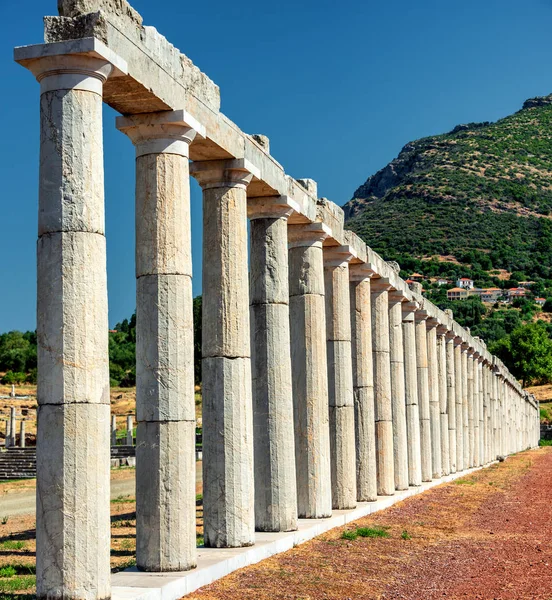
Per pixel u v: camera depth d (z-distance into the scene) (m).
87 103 15.93
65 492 15.18
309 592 18.67
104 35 15.98
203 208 22.33
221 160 22.02
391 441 37.72
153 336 18.62
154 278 18.72
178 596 17.38
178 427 18.55
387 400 37.56
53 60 15.81
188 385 18.83
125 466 62.03
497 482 49.84
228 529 21.56
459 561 23.36
